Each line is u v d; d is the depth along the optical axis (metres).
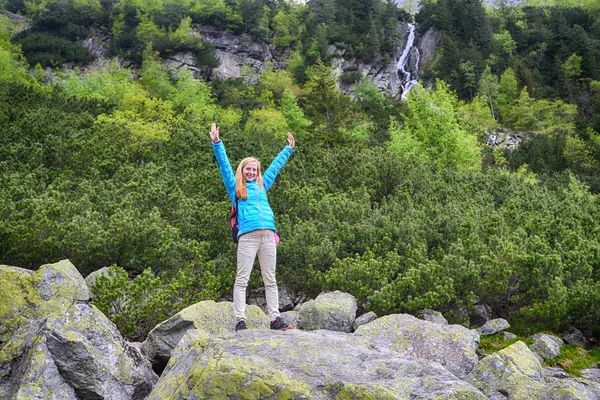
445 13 91.75
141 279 7.60
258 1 100.12
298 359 4.21
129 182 12.19
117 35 83.75
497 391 5.18
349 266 8.62
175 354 5.04
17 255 8.47
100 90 36.75
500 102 71.81
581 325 8.45
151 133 17.77
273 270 5.59
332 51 90.94
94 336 5.09
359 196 13.04
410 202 12.30
